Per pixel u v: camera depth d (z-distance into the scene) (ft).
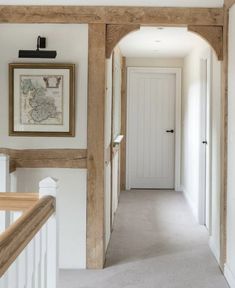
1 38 12.34
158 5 12.05
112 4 12.05
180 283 11.31
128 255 13.58
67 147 12.39
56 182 6.95
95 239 12.38
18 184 12.39
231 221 11.36
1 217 8.27
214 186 14.02
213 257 13.47
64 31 12.28
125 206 20.62
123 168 24.68
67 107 12.30
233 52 11.14
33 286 5.79
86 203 12.39
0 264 4.21
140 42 18.51
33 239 5.70
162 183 25.13
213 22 12.14
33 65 12.25
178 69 24.26
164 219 18.25
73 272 12.09
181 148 24.53
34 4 12.06
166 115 24.82
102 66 12.22
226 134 12.09
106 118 13.28
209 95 15.44
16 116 12.36
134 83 24.62
